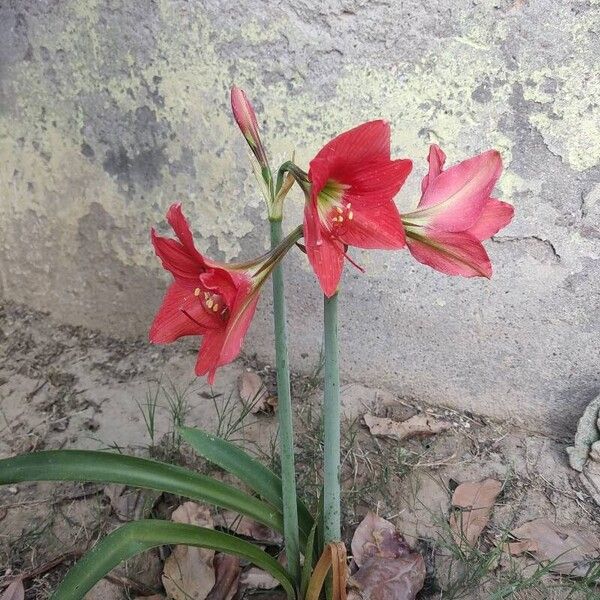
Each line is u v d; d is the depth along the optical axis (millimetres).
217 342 522
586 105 879
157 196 1106
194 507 918
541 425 1077
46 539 917
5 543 914
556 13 844
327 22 919
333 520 720
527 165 932
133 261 1173
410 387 1117
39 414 1107
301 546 786
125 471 722
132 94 1045
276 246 585
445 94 920
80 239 1188
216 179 1065
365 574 841
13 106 1122
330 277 495
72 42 1041
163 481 729
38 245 1224
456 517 935
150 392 1127
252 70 976
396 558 863
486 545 908
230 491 751
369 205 500
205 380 1143
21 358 1214
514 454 1038
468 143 942
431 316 1054
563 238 957
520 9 852
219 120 1021
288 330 1133
